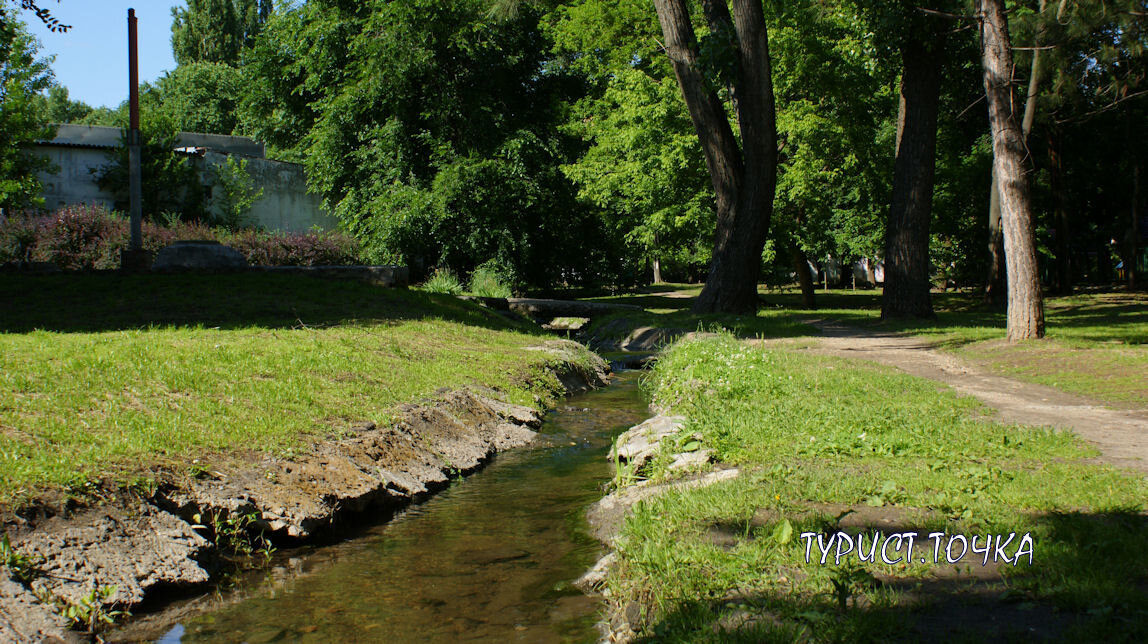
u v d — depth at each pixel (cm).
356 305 1723
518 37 3569
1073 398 1053
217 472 650
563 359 1576
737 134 2938
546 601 527
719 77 2131
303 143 3800
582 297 4325
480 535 670
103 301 1488
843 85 2883
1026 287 1631
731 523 532
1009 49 1638
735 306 2328
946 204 3491
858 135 2991
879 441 729
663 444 788
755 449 730
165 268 1902
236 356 994
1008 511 528
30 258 2136
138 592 521
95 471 582
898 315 2420
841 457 696
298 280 1911
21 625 450
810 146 2894
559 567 589
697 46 2255
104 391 770
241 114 4722
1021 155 1634
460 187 3209
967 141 3756
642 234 3406
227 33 7312
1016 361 1400
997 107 1641
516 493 802
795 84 2938
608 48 3281
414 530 685
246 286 1747
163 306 1483
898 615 381
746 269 2314
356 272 2130
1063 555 438
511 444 1033
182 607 523
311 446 748
